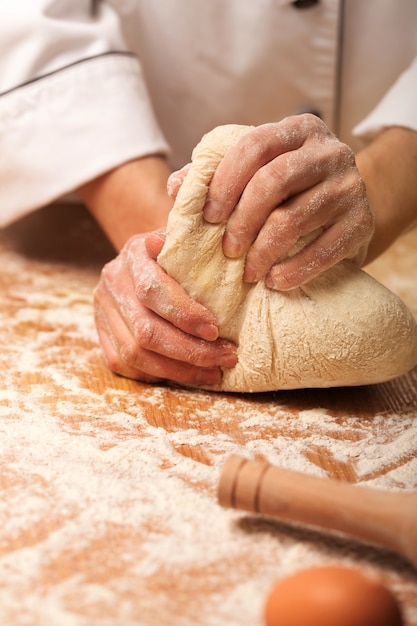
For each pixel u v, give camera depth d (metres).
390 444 0.83
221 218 0.84
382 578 0.69
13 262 1.16
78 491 0.76
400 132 1.04
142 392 0.89
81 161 1.05
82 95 1.06
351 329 0.85
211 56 1.20
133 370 0.91
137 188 1.04
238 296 0.86
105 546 0.71
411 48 1.21
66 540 0.71
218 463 0.80
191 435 0.83
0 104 1.06
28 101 1.06
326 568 0.65
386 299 0.86
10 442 0.81
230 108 1.23
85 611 0.66
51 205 1.34
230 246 0.84
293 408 0.88
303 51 1.19
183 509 0.74
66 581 0.68
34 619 0.66
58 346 0.97
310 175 0.82
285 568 0.70
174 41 1.19
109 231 1.06
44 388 0.89
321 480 0.71
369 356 0.85
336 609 0.62
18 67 1.06
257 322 0.86
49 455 0.79
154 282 0.86
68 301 1.07
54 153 1.06
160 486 0.77
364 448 0.82
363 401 0.89
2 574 0.68
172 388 0.90
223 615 0.66
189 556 0.70
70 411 0.86
